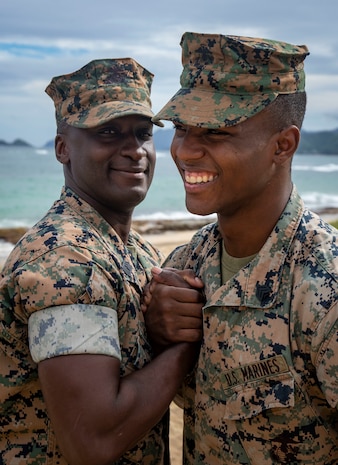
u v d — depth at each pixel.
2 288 2.00
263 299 1.89
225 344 1.96
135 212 26.33
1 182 45.53
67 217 2.15
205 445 2.06
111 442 1.86
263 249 1.94
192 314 2.10
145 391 1.95
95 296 1.92
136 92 2.39
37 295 1.89
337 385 1.73
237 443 1.94
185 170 1.92
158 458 2.27
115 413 1.85
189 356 2.11
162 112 1.88
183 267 2.44
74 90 2.36
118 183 2.32
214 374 2.00
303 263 1.86
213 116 1.80
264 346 1.86
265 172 1.89
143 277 2.38
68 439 1.85
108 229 2.24
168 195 37.19
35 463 2.04
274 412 1.85
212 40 1.86
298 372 1.82
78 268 1.93
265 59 1.81
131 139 2.33
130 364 2.09
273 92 1.83
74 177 2.38
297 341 1.82
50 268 1.92
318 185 52.06
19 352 2.02
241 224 1.99
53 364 1.84
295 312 1.82
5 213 26.98
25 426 2.06
